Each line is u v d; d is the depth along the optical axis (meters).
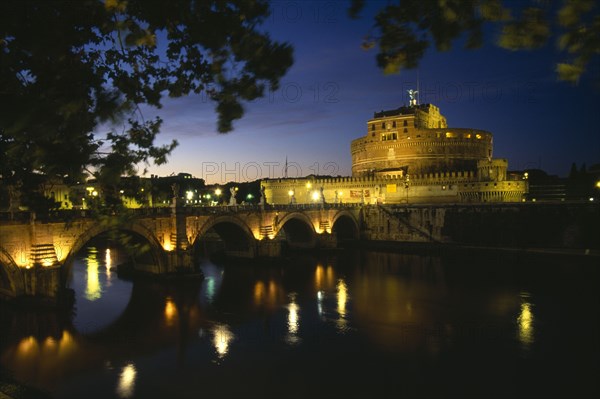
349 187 155.00
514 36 7.81
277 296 62.16
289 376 34.88
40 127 10.14
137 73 12.29
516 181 131.88
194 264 72.81
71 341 42.62
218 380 34.22
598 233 95.31
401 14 8.78
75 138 11.05
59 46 9.67
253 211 88.94
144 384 33.47
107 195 13.55
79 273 76.44
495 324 48.03
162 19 10.95
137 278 72.44
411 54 9.21
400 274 79.00
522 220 104.31
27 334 44.28
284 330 46.44
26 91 10.66
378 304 57.34
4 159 15.45
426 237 118.06
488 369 36.06
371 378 34.50
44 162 11.52
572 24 7.32
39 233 51.44
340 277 76.69
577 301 57.66
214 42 10.55
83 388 32.75
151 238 68.06
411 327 47.28
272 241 91.00
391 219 124.50
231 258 94.00
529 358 38.31
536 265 84.06
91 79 11.11
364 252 109.56
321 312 53.66
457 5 8.23
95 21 10.77
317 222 109.88
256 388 32.88
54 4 9.88
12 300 51.44
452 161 161.12
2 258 48.97
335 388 32.88
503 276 75.19
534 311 53.09
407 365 36.97
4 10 9.27
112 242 117.94
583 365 36.75
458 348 40.78
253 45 10.57
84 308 54.44
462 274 77.69
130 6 10.97
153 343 42.38
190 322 49.38
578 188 143.12
